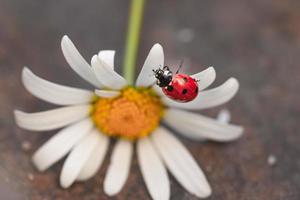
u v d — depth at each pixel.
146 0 0.19
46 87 0.15
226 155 0.16
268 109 0.17
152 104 0.15
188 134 0.16
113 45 0.18
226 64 0.18
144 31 0.19
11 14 0.18
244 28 0.19
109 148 0.16
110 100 0.15
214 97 0.15
